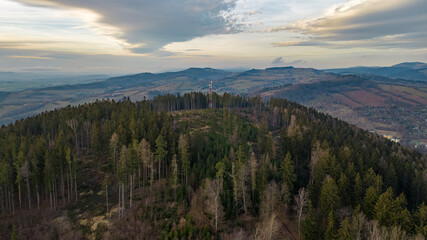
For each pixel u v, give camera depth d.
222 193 66.88
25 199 73.00
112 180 83.50
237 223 63.28
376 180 67.31
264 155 87.88
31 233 62.62
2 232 62.12
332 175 72.00
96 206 72.06
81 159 95.62
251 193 72.00
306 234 54.97
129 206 70.88
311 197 69.06
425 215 52.50
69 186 81.12
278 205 68.88
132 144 79.62
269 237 51.06
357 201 64.19
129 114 121.38
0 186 68.44
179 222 62.88
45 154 74.25
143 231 62.09
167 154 85.12
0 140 95.06
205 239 56.56
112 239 60.91
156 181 82.12
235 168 70.06
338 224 57.31
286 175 71.50
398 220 52.25
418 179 74.12
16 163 70.19
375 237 47.03
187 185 74.06
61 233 62.91
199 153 87.88
